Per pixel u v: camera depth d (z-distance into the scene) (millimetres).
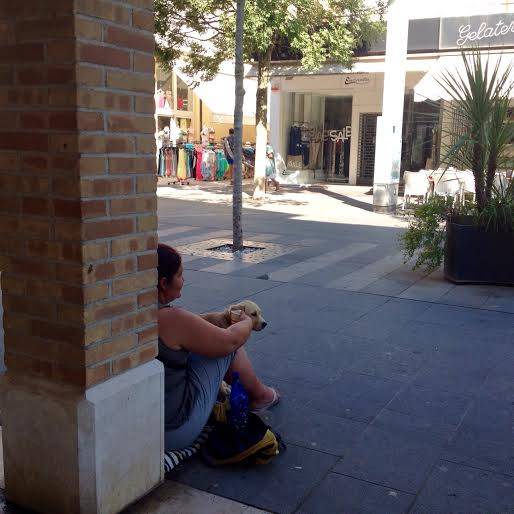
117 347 2777
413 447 3520
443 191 14031
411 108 19234
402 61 13688
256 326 3789
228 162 21609
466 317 6062
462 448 3514
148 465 2998
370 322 5859
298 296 6785
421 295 6883
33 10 2471
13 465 2934
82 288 2570
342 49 14602
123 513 2871
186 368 3324
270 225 12016
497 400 4156
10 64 2566
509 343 5305
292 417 3871
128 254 2771
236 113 9008
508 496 3057
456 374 4602
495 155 7023
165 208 14453
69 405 2678
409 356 4965
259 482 3152
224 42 14484
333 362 4812
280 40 15695
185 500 2986
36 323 2727
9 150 2645
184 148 20734
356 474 3238
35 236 2652
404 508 2951
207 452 3340
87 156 2506
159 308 3213
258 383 3914
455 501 3012
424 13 16266
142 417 2912
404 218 13266
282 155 20875
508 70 7094
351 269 8188
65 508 2807
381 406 4043
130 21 2639
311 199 16859
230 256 8961
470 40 15273
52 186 2562
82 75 2445
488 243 7203
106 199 2623
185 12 14125
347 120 21719
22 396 2820
